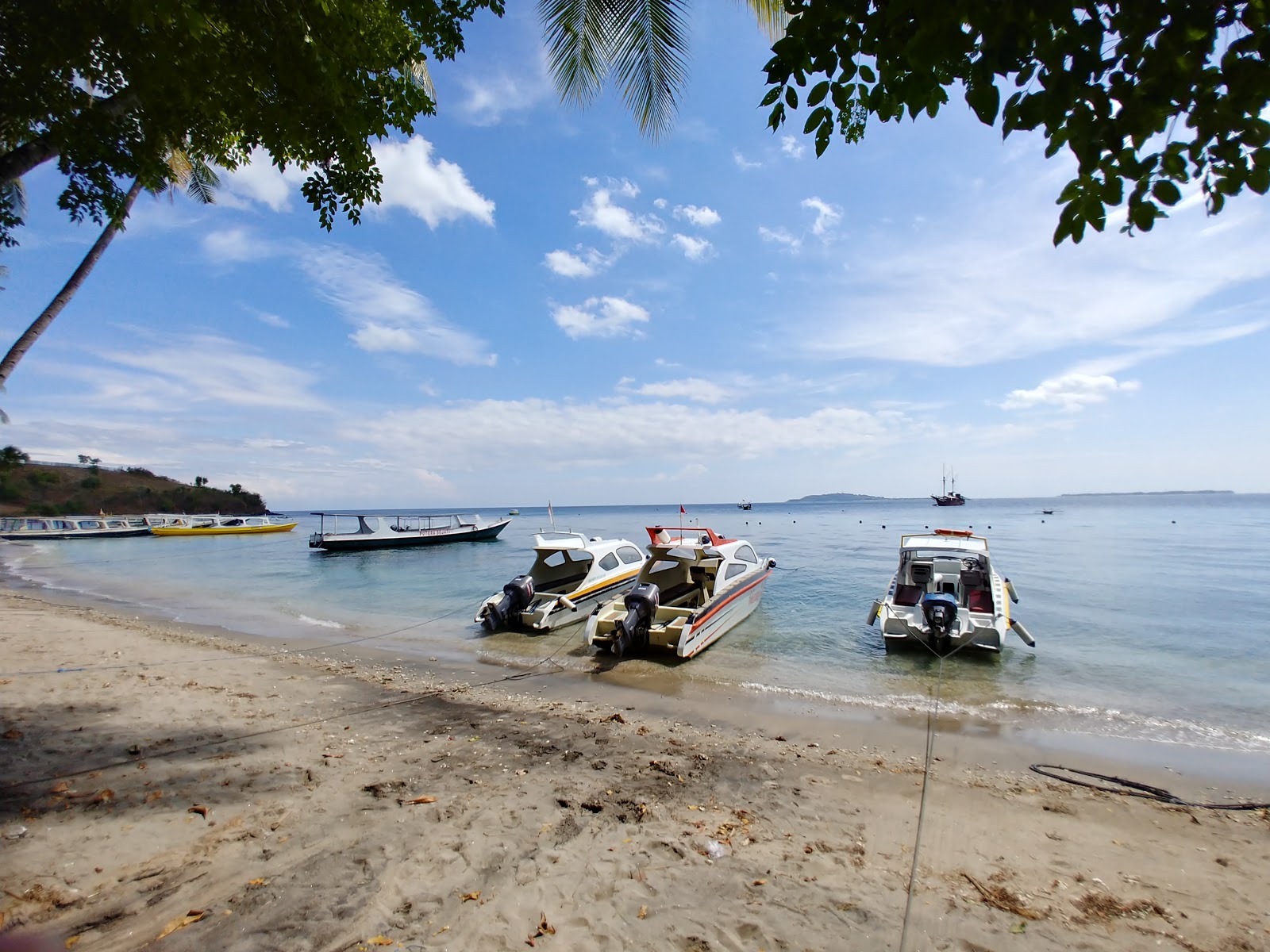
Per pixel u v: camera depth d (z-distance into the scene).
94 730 6.30
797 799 5.40
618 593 15.64
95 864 3.76
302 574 26.81
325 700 8.32
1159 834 4.91
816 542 38.56
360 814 4.68
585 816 4.83
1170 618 14.21
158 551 41.31
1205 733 7.60
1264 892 4.03
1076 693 9.23
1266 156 1.89
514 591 13.91
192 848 4.03
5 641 11.51
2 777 5.00
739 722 8.00
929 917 3.55
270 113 4.76
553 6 8.14
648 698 9.08
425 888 3.70
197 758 5.68
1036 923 3.55
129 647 11.53
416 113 5.38
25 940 3.04
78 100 4.73
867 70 2.57
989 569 12.56
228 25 4.21
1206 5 1.79
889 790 5.68
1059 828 4.96
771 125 2.74
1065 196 2.15
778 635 13.08
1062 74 1.99
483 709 8.22
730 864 4.12
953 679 9.99
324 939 3.16
